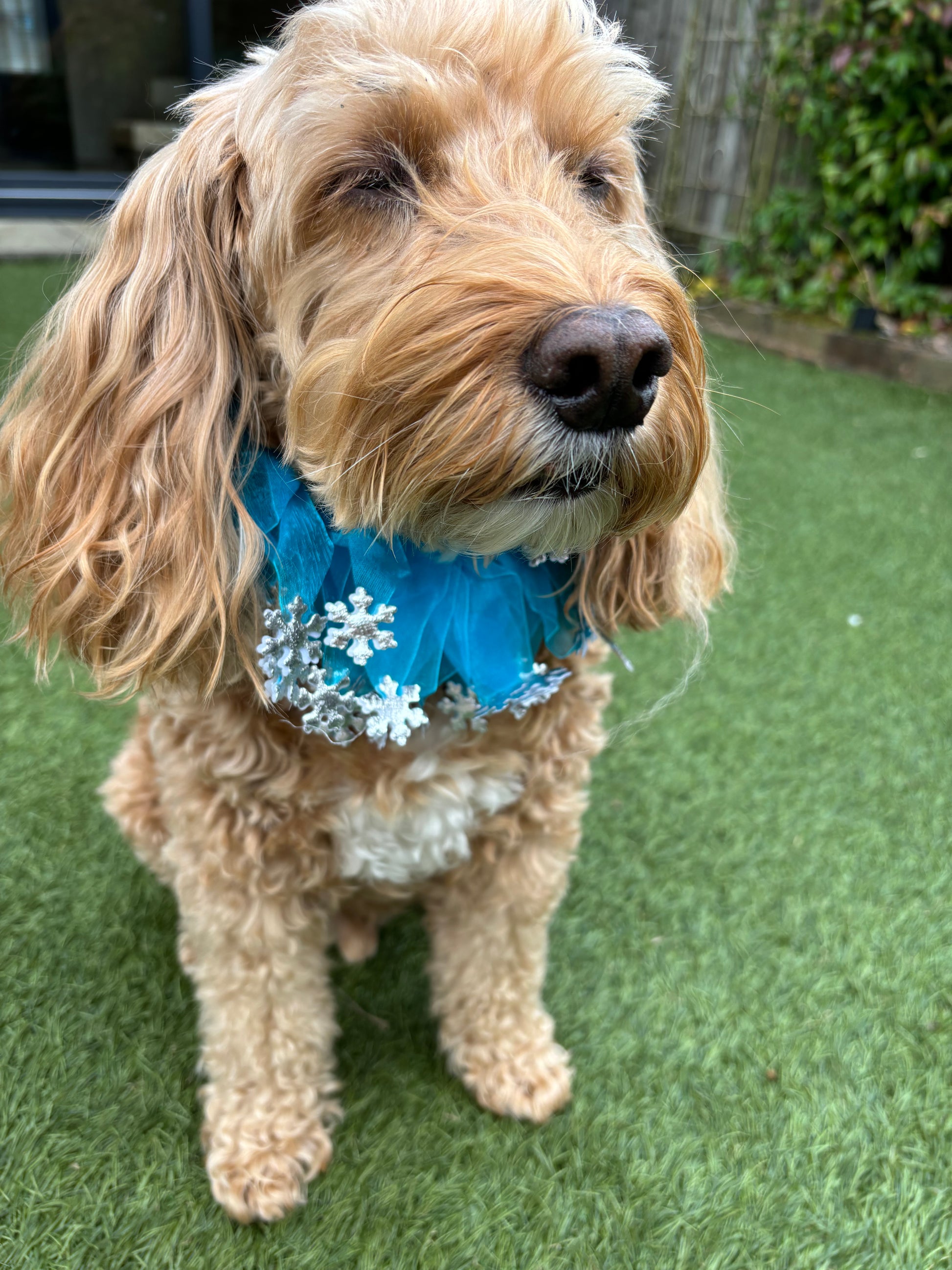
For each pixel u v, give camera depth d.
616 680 0.76
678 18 1.87
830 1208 0.43
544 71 0.34
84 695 0.39
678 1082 0.48
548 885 0.46
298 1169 0.43
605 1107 0.47
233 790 0.40
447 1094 0.48
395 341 0.30
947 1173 0.44
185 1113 0.46
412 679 0.36
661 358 0.29
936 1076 0.48
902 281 1.53
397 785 0.40
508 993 0.47
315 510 0.36
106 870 0.58
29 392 0.41
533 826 0.45
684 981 0.53
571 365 0.28
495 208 0.32
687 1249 0.41
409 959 0.56
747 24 1.71
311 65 0.34
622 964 0.54
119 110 2.14
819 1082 0.48
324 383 0.34
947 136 1.43
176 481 0.36
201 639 0.37
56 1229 0.41
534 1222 0.42
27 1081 0.46
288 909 0.44
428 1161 0.45
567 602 0.42
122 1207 0.42
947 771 0.67
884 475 1.13
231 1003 0.44
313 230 0.34
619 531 0.35
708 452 0.37
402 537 0.36
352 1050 0.50
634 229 0.42
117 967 0.52
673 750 0.68
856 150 1.54
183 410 0.36
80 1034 0.49
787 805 0.64
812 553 0.95
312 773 0.40
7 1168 0.43
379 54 0.33
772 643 0.81
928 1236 0.42
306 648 0.36
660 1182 0.44
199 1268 0.40
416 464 0.30
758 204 1.71
